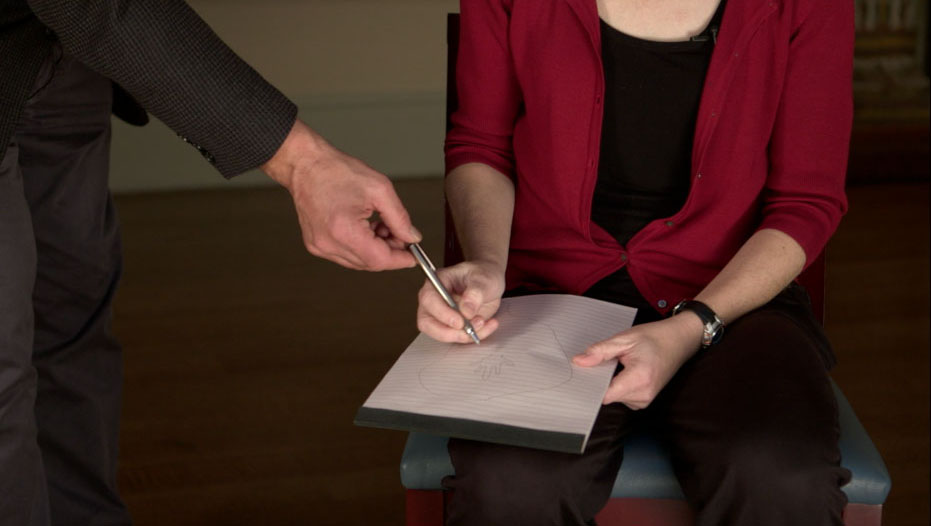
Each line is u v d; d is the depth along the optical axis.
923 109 4.21
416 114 4.22
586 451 1.23
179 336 2.86
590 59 1.45
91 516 1.73
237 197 4.04
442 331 1.29
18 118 1.31
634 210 1.50
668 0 1.45
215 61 1.30
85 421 1.70
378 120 4.20
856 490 1.26
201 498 2.12
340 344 2.80
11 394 1.31
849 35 1.43
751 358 1.30
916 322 2.96
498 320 1.38
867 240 3.59
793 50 1.42
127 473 2.21
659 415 1.33
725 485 1.20
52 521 1.70
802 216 1.41
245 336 2.86
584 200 1.48
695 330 1.31
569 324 1.35
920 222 3.76
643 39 1.46
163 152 4.10
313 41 4.07
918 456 2.28
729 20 1.41
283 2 4.00
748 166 1.44
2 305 1.29
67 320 1.66
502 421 1.16
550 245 1.53
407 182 4.19
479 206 1.51
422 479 1.32
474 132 1.58
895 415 2.45
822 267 1.57
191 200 4.00
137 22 1.26
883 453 2.29
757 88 1.43
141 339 2.84
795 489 1.17
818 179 1.42
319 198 1.30
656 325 1.29
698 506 1.23
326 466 2.24
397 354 2.75
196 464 2.25
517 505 1.22
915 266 3.36
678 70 1.45
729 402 1.25
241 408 2.48
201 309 3.02
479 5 1.53
